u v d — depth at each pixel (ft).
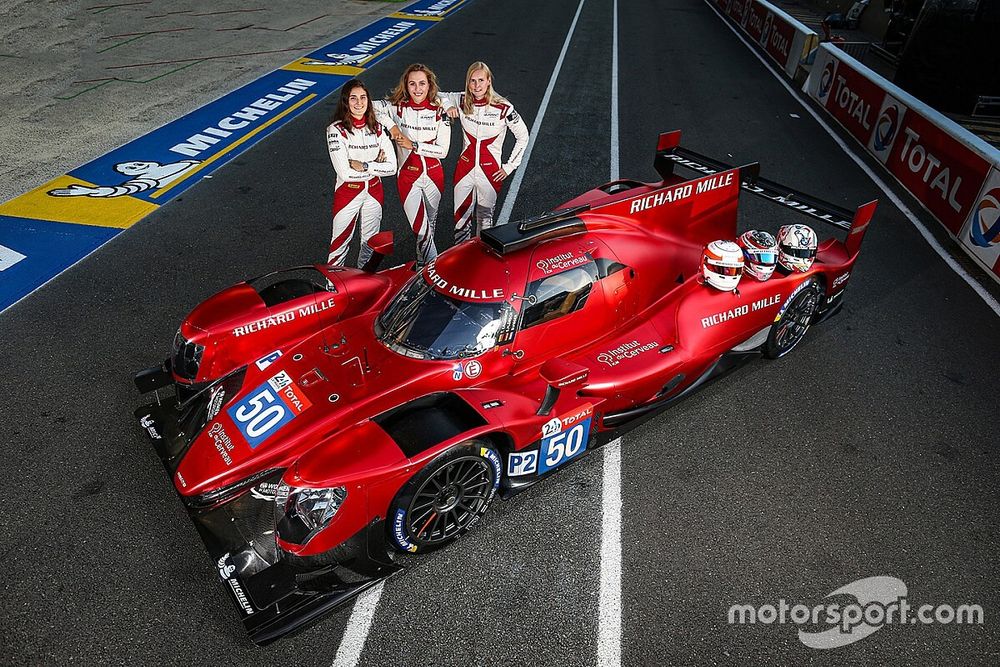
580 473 14.93
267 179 28.96
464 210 22.03
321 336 14.71
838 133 37.32
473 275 13.99
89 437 15.31
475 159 21.06
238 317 14.88
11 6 59.52
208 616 11.65
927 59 40.11
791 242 17.46
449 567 12.67
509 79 45.03
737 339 16.83
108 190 27.55
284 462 12.21
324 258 23.16
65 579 12.15
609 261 15.55
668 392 16.07
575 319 14.94
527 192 28.14
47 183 27.94
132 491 14.01
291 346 14.57
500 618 11.75
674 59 53.16
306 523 11.14
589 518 13.79
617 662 11.11
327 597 11.68
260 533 12.41
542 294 14.32
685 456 15.47
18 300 20.29
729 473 15.02
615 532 13.50
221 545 12.13
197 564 12.57
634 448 15.67
